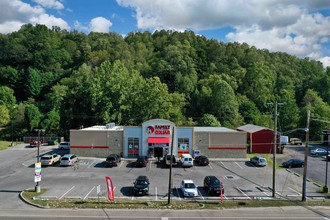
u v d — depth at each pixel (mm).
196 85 107250
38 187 35094
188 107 100688
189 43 144000
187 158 49125
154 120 56062
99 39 147500
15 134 85125
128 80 81625
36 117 85875
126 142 56250
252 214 29156
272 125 93000
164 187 37969
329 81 121250
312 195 36188
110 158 49188
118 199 33031
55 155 50969
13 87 116188
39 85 117188
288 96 101562
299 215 29125
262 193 36562
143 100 78500
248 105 97562
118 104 79438
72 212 28719
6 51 131750
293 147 74438
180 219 27391
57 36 169000
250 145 63750
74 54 145375
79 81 92625
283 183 41156
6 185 37781
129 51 133250
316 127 88750
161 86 79000
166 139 56031
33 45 142000
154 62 121438
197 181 41062
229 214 29047
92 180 40500
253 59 135000
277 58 156375
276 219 27828
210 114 89688
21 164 50094
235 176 44125
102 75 81312
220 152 56875
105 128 61281
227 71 121312
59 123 85750
